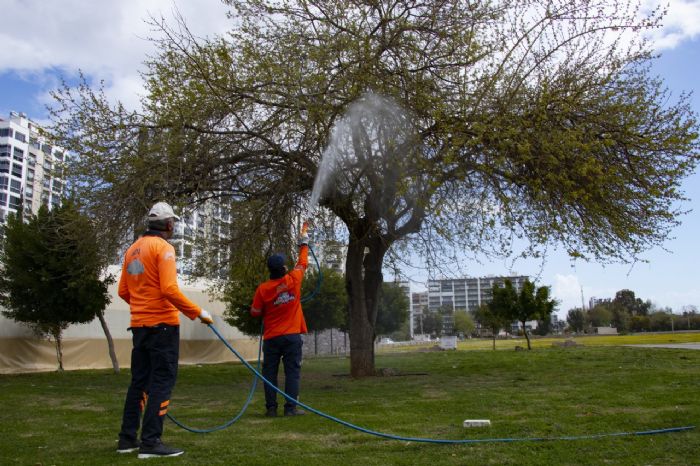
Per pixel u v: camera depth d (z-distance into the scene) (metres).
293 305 5.96
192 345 24.77
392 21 10.04
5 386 10.66
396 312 35.06
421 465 3.50
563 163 9.29
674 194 9.85
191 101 9.80
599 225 9.66
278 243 11.64
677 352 16.59
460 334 103.62
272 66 9.77
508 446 4.03
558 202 9.55
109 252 10.29
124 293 4.26
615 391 7.23
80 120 10.35
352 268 12.08
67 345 19.22
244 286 13.26
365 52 9.50
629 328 86.81
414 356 21.81
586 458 3.65
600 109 9.95
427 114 9.55
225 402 7.34
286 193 11.00
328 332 39.59
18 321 16.50
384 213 10.97
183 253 11.73
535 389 7.89
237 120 10.53
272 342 5.91
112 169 10.16
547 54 10.09
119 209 10.02
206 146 10.25
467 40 9.76
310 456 3.77
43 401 7.77
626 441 4.13
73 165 10.18
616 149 9.88
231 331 27.05
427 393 7.87
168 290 3.91
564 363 13.38
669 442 4.05
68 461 3.67
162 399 3.92
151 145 10.00
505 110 9.49
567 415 5.39
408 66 9.91
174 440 4.39
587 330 89.25
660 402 6.05
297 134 10.28
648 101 10.20
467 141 9.22
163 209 4.28
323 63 9.62
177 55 10.22
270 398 5.85
